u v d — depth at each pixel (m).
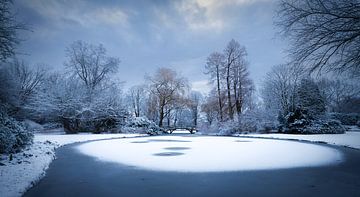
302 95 29.94
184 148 13.64
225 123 32.78
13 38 9.35
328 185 5.62
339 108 47.97
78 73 36.00
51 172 7.22
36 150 11.02
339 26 8.10
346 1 7.93
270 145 15.20
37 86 35.94
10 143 9.69
